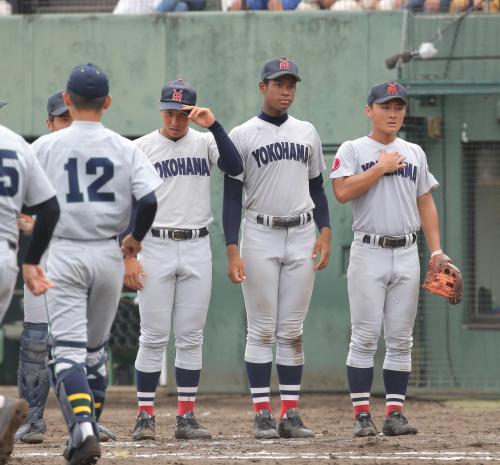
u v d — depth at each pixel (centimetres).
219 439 2838
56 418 3759
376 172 2766
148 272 2802
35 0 4722
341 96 4366
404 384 2881
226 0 4522
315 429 3319
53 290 2127
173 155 2822
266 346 2847
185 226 2816
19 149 2027
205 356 4359
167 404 4178
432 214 2911
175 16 4397
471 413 3828
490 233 4372
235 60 4391
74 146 2161
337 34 4366
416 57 4216
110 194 2155
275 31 4378
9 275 2011
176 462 2234
